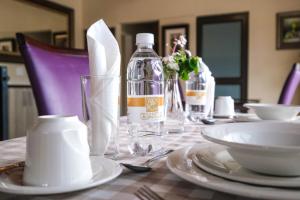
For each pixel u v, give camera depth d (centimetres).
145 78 76
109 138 56
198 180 35
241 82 338
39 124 38
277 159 34
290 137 49
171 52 117
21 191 33
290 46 312
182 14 367
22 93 326
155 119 60
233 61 342
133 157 56
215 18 348
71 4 405
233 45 341
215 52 351
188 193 36
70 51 117
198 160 43
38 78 98
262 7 325
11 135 311
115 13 405
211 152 48
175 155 48
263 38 326
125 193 37
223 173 36
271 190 32
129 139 72
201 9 357
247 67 334
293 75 201
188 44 363
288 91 199
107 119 56
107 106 56
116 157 56
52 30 370
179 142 73
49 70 103
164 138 78
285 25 314
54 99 101
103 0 412
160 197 35
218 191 35
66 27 395
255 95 332
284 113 97
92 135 56
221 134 47
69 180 37
